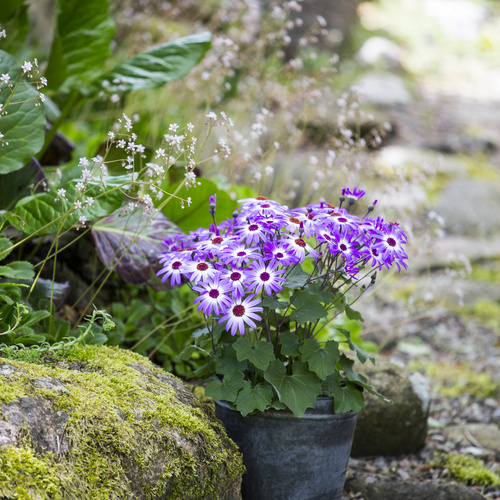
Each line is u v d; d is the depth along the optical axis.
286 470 1.61
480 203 6.11
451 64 12.14
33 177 2.12
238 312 1.54
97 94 2.80
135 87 2.56
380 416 2.41
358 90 2.85
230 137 2.76
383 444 2.46
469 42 13.10
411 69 11.51
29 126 1.97
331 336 2.75
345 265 1.68
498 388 3.29
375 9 13.82
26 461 1.21
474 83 11.27
